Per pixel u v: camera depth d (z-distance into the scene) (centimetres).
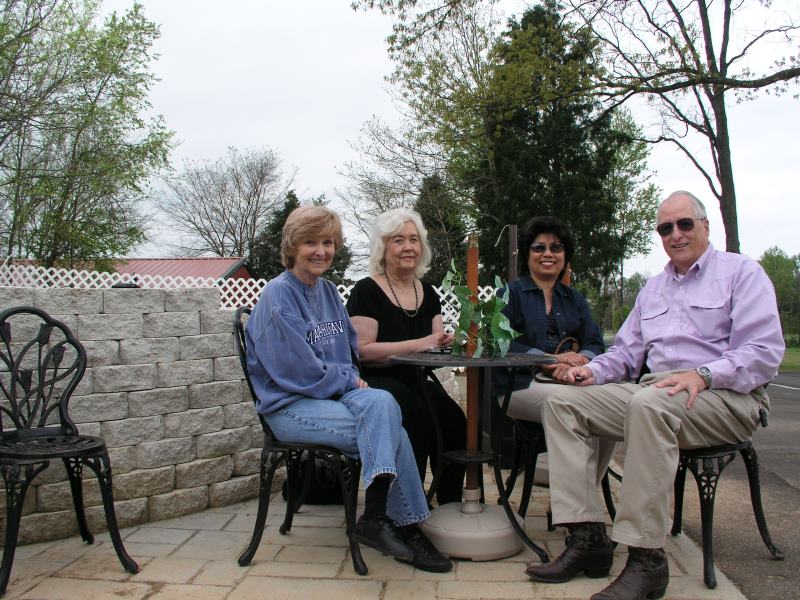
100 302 313
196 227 3391
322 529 317
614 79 1374
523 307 342
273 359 271
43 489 296
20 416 271
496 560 273
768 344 251
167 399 332
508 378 291
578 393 266
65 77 1641
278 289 277
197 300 346
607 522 332
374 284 327
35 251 1753
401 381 320
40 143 1666
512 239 477
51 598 233
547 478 402
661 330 285
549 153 2022
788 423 704
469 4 1530
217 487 353
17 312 271
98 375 310
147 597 234
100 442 262
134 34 1736
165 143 1834
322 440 260
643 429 233
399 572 259
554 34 1441
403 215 326
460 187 2259
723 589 241
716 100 1377
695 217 279
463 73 1873
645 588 227
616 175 2667
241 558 265
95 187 1727
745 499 373
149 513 325
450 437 318
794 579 251
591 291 2670
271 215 3503
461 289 290
